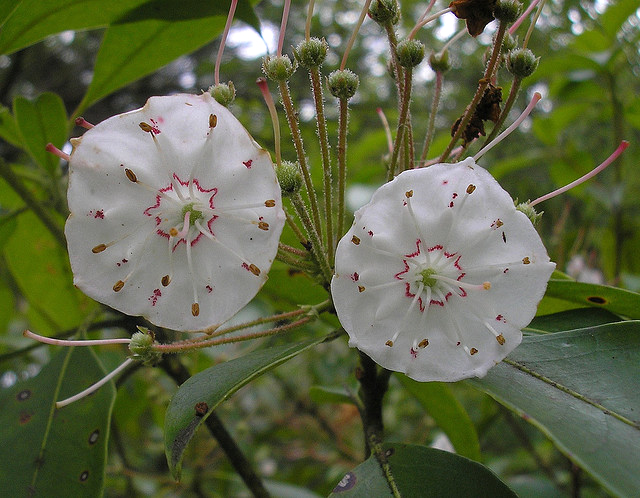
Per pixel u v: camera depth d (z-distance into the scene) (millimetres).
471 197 58
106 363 132
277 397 194
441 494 56
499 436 189
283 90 64
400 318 58
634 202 186
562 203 212
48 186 103
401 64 64
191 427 53
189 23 95
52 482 67
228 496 158
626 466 45
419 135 231
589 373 56
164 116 58
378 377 72
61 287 120
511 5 63
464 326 58
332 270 64
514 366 59
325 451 179
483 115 68
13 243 115
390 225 57
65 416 72
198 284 60
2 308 137
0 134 107
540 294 57
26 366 172
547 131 163
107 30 94
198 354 119
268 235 58
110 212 58
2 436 72
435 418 89
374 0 67
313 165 138
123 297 60
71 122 100
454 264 59
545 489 111
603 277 143
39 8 86
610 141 198
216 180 59
